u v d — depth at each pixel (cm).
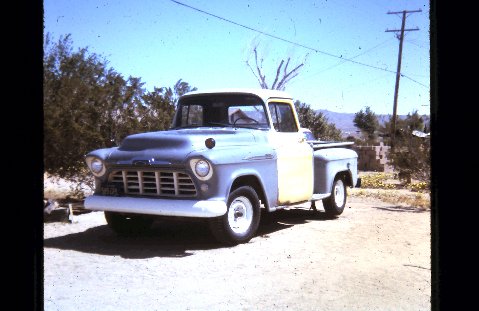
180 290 415
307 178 751
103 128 946
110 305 372
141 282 439
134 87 980
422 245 612
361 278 455
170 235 674
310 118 2680
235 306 372
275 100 715
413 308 367
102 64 962
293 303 380
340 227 747
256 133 659
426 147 1337
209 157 559
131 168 593
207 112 723
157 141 598
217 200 567
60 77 880
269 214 893
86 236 655
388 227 751
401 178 1409
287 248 590
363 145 2953
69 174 930
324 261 524
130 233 666
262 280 448
